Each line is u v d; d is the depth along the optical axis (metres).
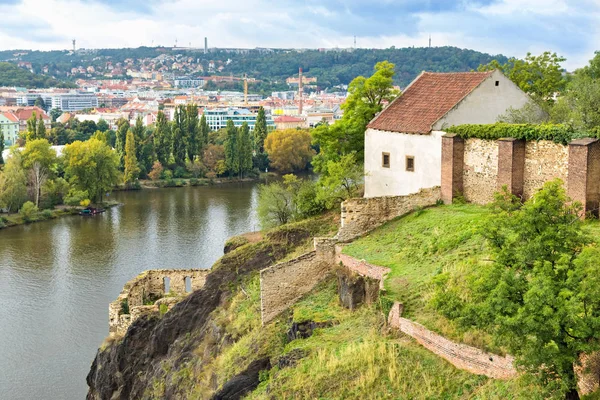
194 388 49.19
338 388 36.53
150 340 59.59
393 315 39.56
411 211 55.84
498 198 33.34
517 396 30.22
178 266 101.81
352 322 43.28
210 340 53.41
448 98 60.50
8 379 70.81
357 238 53.81
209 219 134.25
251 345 47.31
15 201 148.00
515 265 30.86
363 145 70.81
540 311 27.38
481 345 33.72
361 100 70.94
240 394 43.44
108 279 97.44
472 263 37.25
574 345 27.19
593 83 58.62
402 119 61.91
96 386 62.75
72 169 161.25
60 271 101.88
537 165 51.41
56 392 68.75
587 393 29.84
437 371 34.78
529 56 77.88
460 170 56.53
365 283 45.66
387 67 70.81
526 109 60.00
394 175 62.28
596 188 47.34
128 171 184.00
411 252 47.91
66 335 79.62
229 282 58.69
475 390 32.56
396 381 35.12
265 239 61.06
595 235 42.72
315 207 69.44
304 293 51.19
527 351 28.08
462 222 50.03
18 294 92.06
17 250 115.88
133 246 114.75
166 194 173.75
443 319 36.81
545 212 30.59
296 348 41.41
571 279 27.75
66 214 149.25
